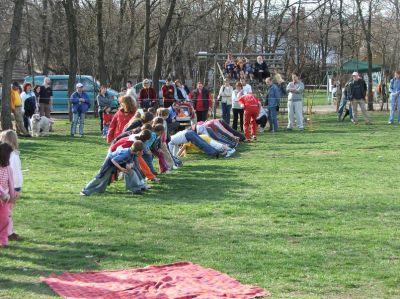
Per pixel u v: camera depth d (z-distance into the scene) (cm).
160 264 821
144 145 1397
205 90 2686
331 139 2309
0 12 4484
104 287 729
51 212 1131
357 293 707
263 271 786
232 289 720
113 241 941
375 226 1005
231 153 1911
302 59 5466
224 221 1057
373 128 2698
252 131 2338
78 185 1416
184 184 1416
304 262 820
